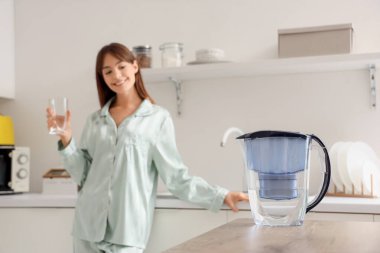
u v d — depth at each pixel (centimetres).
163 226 214
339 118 249
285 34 232
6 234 238
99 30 291
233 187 262
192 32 273
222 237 101
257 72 251
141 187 205
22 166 273
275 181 126
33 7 305
